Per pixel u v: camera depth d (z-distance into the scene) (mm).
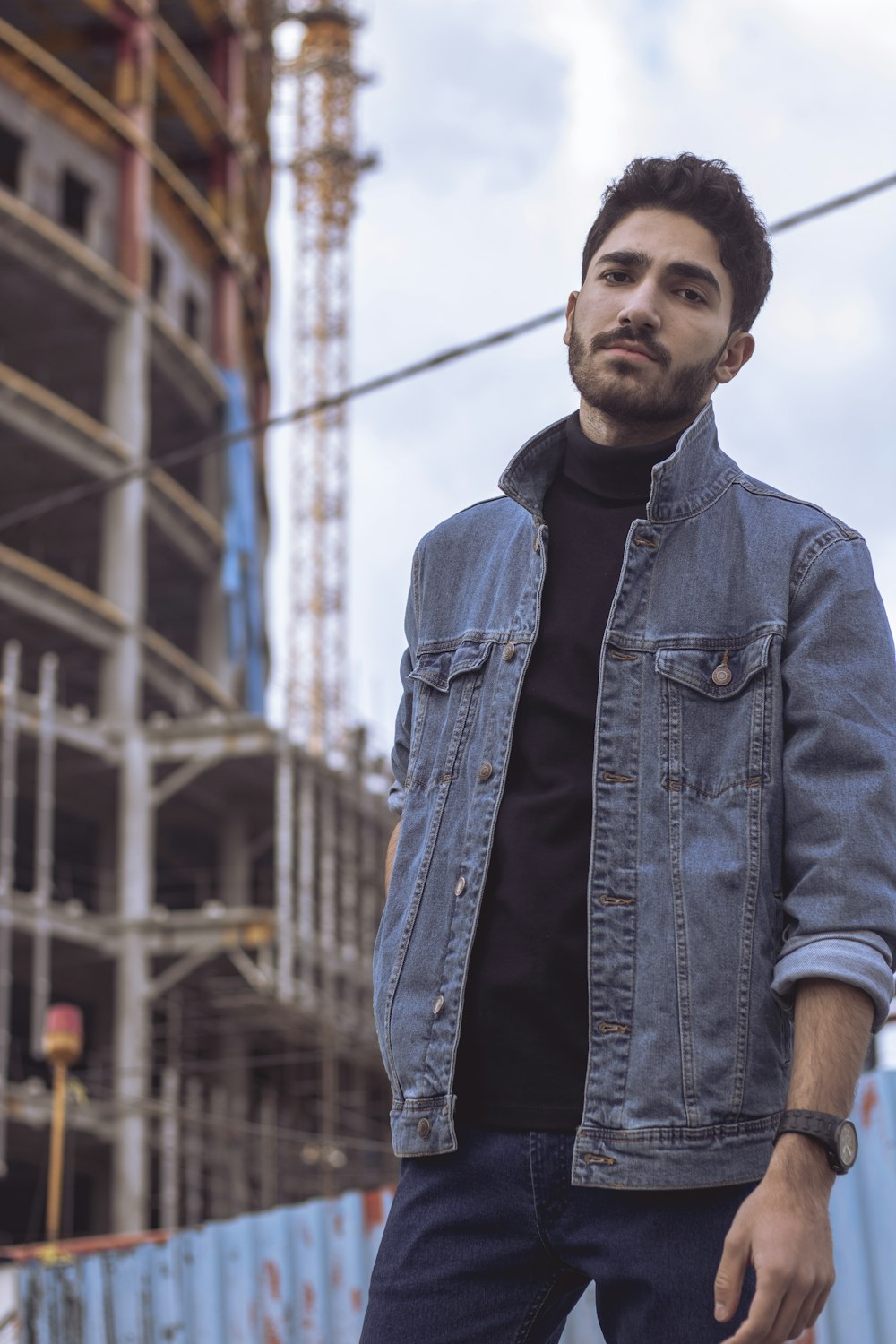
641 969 2414
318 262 77562
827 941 2322
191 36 64000
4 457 51250
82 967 48531
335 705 70188
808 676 2490
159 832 55500
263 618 66750
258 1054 53031
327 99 79750
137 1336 10156
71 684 56094
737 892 2434
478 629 2775
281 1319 9922
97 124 54219
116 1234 43406
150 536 55969
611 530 2711
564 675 2619
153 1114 46188
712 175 2725
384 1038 2572
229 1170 48500
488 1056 2467
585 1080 2406
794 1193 2166
